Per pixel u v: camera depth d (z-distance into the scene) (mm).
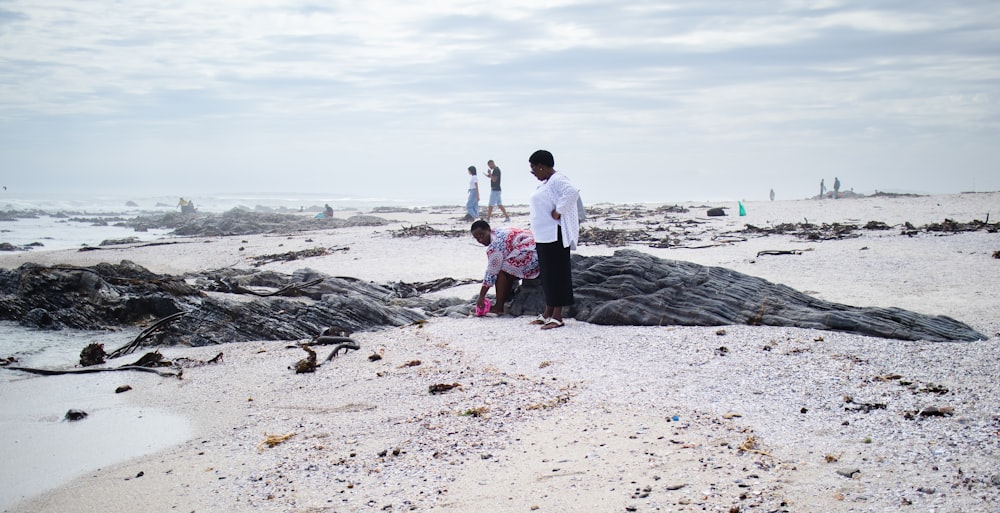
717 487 4375
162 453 6035
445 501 4566
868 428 5188
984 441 4738
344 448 5707
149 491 5168
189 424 6809
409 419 6262
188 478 5363
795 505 4062
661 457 4922
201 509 4770
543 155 9234
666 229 24953
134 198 112125
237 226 40875
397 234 27125
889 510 3912
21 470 5785
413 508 4504
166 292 12938
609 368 7289
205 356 9758
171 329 11062
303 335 10688
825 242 19578
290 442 5984
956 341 7918
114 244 31953
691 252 18359
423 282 15727
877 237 20250
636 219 31094
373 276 17141
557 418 5934
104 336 11875
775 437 5152
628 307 9328
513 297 10633
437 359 8227
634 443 5230
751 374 6746
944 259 15328
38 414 7391
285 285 14695
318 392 7465
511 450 5336
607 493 4453
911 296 11383
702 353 7559
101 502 5043
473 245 23125
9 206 73375
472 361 8000
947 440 4812
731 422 5520
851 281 13117
